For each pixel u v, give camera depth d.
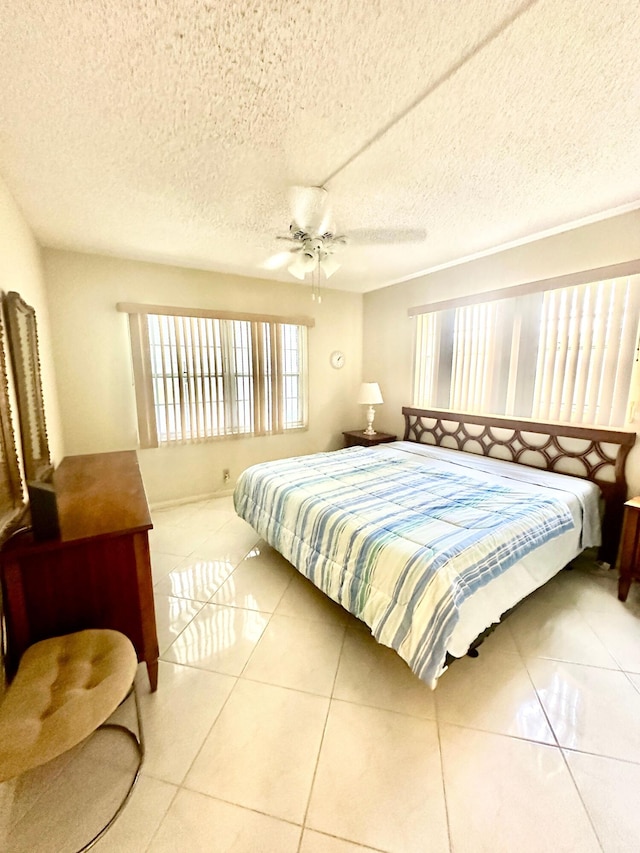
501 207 2.26
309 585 2.36
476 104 1.34
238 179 1.88
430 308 3.76
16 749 0.93
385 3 0.96
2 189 1.82
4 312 1.73
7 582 1.31
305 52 1.11
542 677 1.62
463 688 1.56
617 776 1.21
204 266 3.50
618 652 1.75
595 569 2.51
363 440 4.32
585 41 1.08
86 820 1.10
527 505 2.04
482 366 3.32
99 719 1.03
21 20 0.98
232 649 1.80
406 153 1.67
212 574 2.48
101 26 1.01
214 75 1.19
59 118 1.40
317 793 1.17
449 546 1.57
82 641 1.32
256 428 4.12
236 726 1.40
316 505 2.13
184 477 3.79
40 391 2.24
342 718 1.43
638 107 1.36
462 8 0.98
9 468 1.52
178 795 1.17
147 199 2.10
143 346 3.38
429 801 1.15
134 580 1.48
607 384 2.49
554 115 1.41
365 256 3.25
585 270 2.53
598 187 2.02
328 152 1.65
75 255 3.04
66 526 1.45
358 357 4.85
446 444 3.74
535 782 1.20
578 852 1.02
